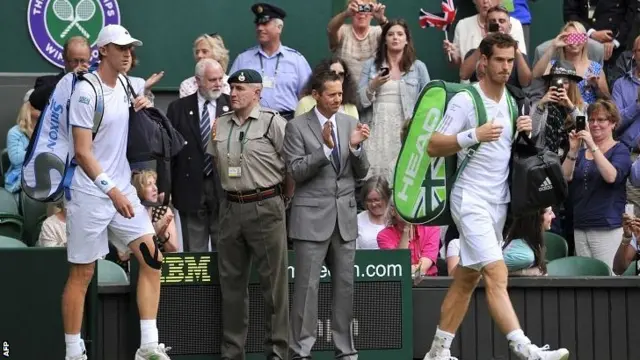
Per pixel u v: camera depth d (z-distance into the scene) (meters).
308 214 33.94
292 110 43.88
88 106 30.56
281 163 34.34
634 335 35.97
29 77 46.94
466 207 30.78
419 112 31.45
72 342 31.61
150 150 32.09
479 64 31.05
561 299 35.88
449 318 32.09
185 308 34.62
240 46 48.34
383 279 35.31
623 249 38.41
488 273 30.59
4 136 46.53
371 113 42.28
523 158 30.83
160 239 37.06
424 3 49.03
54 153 31.30
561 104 36.44
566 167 39.91
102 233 31.38
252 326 35.12
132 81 40.50
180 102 39.41
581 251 41.19
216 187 38.03
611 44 47.09
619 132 44.50
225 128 34.62
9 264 33.12
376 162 41.94
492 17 43.72
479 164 30.89
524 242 35.50
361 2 43.78
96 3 47.47
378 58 42.72
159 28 47.94
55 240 38.44
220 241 34.41
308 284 33.81
